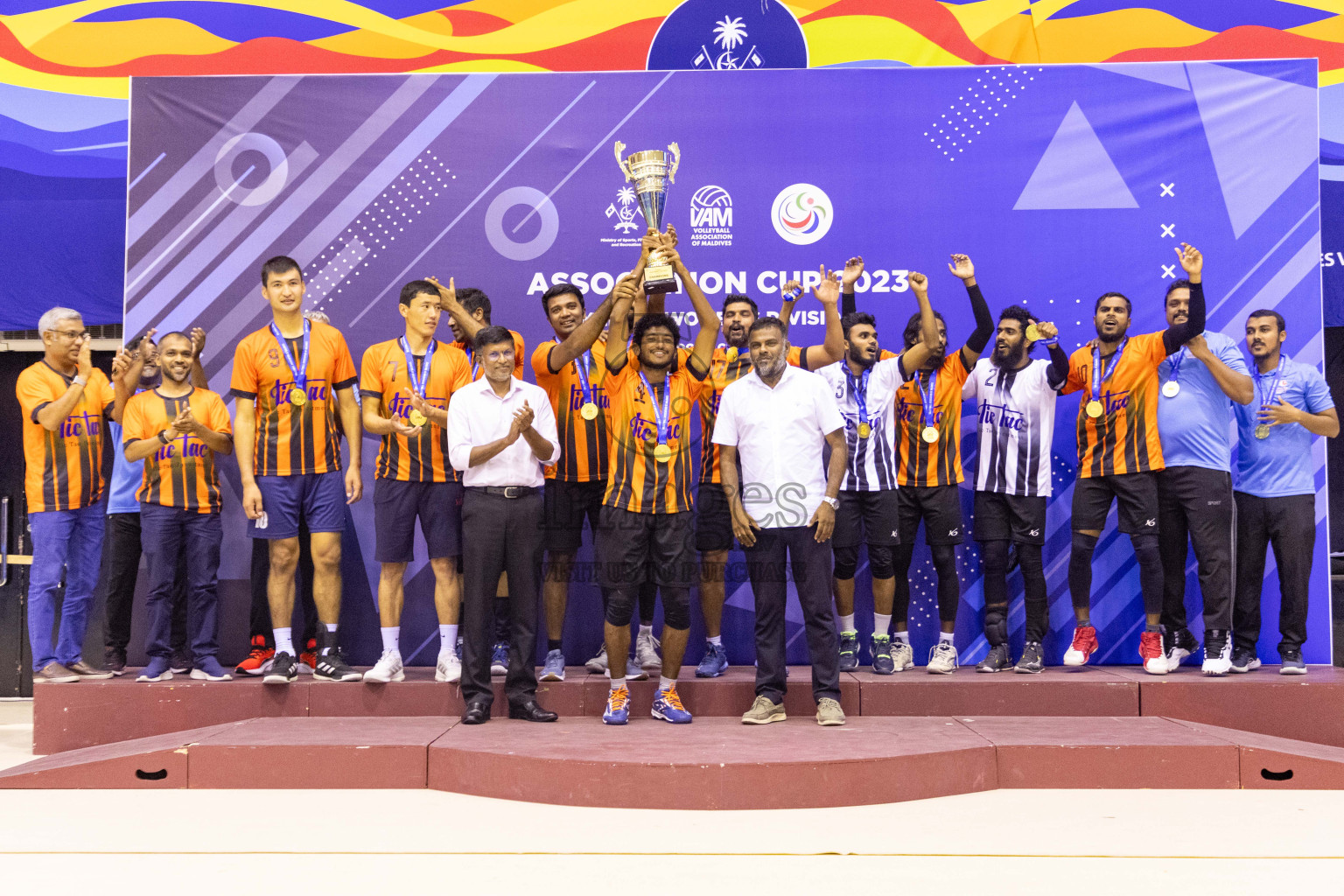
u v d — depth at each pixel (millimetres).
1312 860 2510
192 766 3336
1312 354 4453
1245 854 2561
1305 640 4152
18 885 2336
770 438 3631
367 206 4586
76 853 2588
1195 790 3271
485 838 2699
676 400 3723
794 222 4562
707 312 3781
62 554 4180
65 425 4211
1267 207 4496
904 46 4793
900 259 4551
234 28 4891
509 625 3984
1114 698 3891
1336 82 4805
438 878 2373
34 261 4848
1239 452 4250
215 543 4098
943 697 3896
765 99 4586
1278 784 3277
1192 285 4000
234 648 4469
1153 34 4824
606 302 3695
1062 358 4102
